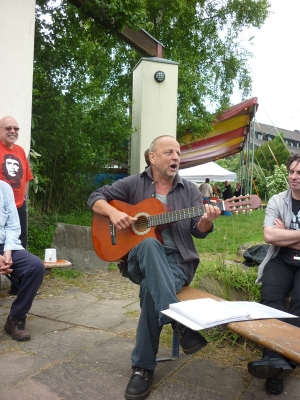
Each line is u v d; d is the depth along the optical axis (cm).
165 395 245
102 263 591
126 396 238
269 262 304
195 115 1585
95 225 318
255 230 989
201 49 1858
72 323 368
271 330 202
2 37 467
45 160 870
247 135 1895
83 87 936
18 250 329
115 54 1526
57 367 278
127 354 300
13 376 264
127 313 399
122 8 630
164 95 784
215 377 269
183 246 280
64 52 849
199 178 2077
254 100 1505
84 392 245
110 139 1051
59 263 508
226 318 207
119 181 317
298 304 268
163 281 236
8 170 430
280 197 314
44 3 782
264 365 233
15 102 484
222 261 386
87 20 791
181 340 234
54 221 791
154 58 776
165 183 304
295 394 250
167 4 1588
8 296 449
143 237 290
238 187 2023
